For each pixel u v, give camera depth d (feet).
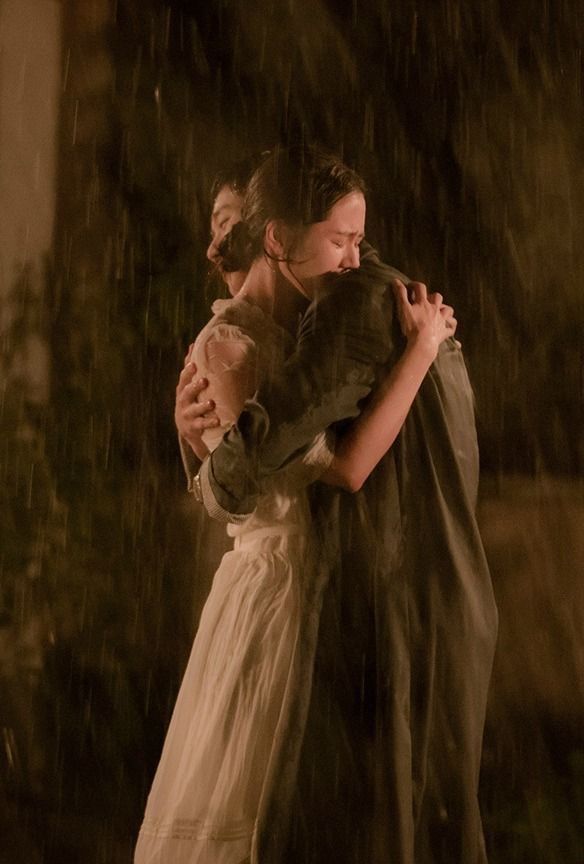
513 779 23.56
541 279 27.09
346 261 12.43
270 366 12.09
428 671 11.58
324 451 11.62
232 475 11.46
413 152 28.60
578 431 26.32
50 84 28.76
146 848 11.98
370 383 11.76
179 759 12.26
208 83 29.66
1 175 27.76
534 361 26.99
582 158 26.86
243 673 11.76
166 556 27.25
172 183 28.99
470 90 28.07
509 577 25.25
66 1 29.14
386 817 11.22
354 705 11.48
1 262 27.55
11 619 26.27
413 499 11.86
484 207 27.81
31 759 25.95
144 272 28.27
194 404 12.26
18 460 26.61
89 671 26.53
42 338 27.50
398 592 11.62
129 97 29.43
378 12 28.94
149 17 30.09
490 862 21.42
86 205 28.89
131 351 27.76
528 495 25.84
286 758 11.28
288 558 11.96
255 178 12.51
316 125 29.30
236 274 12.98
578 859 21.29
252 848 11.27
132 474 27.50
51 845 23.91
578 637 24.26
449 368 12.43
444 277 28.17
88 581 26.76
